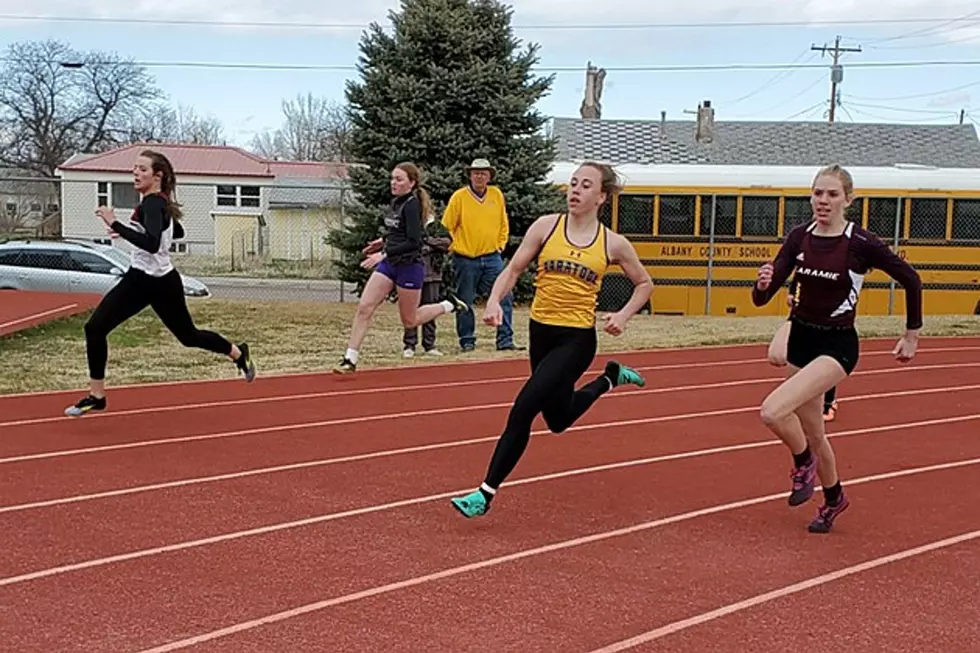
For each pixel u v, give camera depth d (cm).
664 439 848
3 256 2198
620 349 1445
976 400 1071
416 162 2214
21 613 455
